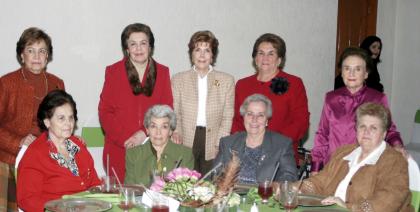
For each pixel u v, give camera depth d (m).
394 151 2.90
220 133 4.08
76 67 4.81
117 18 4.94
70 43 4.76
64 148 3.17
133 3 5.00
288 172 3.30
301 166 4.48
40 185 2.98
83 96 4.88
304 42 6.12
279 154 3.32
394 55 7.21
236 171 2.63
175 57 5.27
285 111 3.98
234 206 2.66
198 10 5.35
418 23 6.94
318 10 6.18
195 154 4.06
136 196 2.83
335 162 3.13
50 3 4.64
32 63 3.69
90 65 4.88
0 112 3.63
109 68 4.01
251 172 3.33
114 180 2.91
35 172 2.98
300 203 2.72
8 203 3.73
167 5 5.17
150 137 3.36
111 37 4.94
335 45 6.39
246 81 4.13
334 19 6.33
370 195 2.84
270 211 2.61
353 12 6.72
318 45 6.24
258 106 3.29
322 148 3.76
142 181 3.33
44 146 3.06
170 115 3.35
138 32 3.84
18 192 2.97
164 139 3.34
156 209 2.43
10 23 4.50
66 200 2.64
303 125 4.02
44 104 3.08
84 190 3.10
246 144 3.39
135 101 3.95
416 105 7.01
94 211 2.46
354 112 3.58
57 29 4.69
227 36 5.56
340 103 3.65
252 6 5.68
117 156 3.99
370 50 6.01
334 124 3.67
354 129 3.57
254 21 5.72
